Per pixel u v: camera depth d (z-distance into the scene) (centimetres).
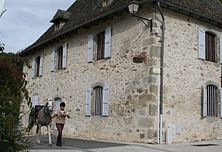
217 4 1783
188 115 1364
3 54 521
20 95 529
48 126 1177
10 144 542
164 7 1318
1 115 510
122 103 1373
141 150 1011
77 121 1662
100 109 1533
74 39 1769
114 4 1500
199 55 1438
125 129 1341
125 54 1393
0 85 507
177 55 1353
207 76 1466
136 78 1320
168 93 1302
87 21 1543
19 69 532
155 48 1278
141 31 1330
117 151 978
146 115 1253
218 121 1488
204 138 1415
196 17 1430
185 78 1371
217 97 1506
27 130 583
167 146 1148
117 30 1454
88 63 1627
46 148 1030
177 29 1368
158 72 1275
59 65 1933
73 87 1733
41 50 2138
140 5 1330
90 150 993
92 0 1942
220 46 1541
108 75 1478
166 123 1280
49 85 1981
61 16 2019
